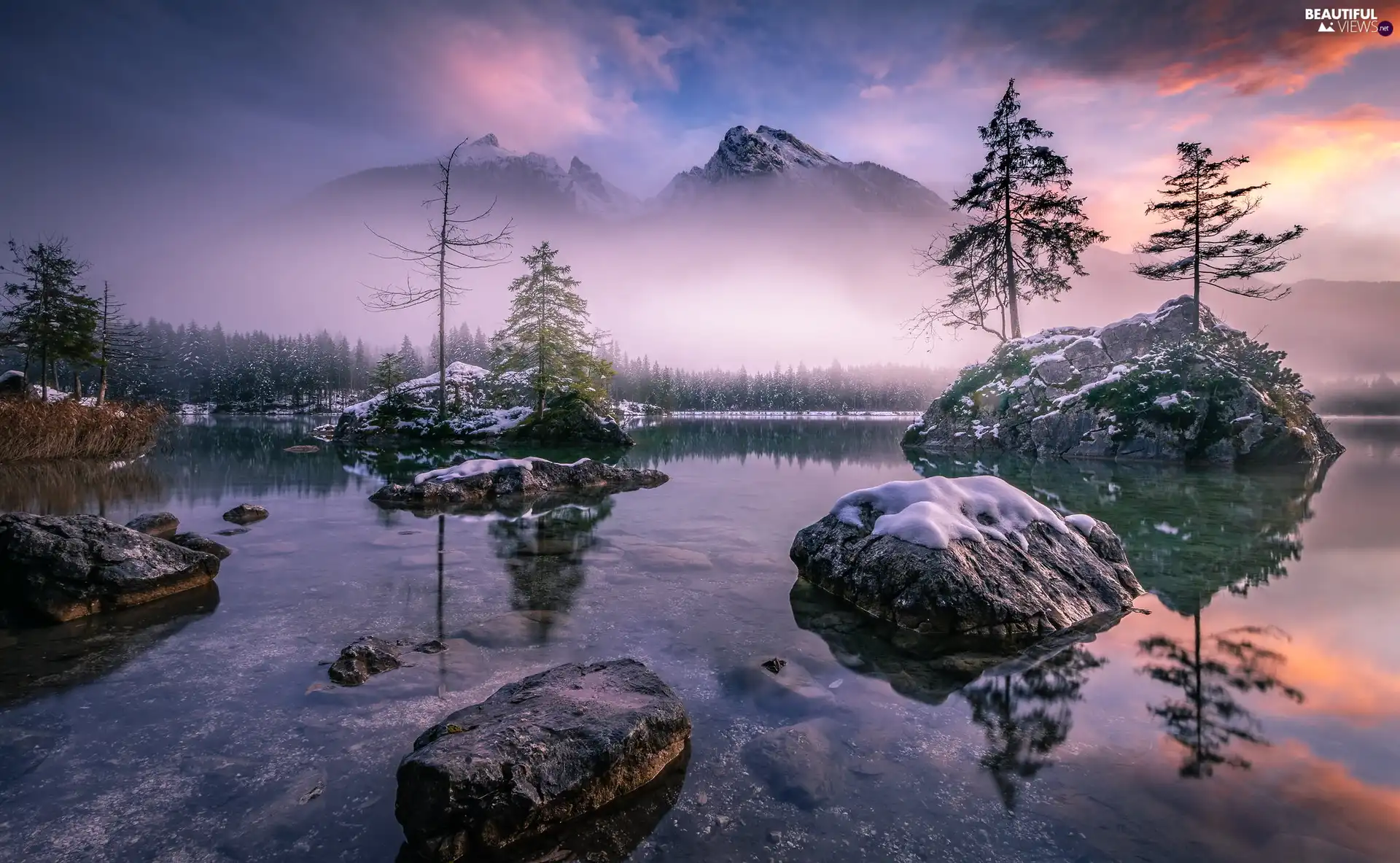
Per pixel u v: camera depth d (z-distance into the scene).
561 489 13.70
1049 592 5.60
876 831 2.64
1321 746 3.31
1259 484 14.77
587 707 3.24
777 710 3.75
